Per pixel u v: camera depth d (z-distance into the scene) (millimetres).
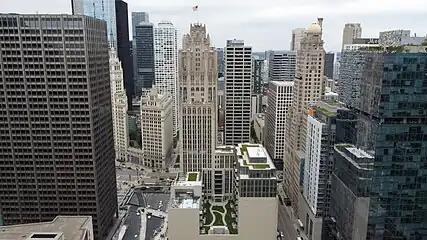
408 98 143125
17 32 190875
